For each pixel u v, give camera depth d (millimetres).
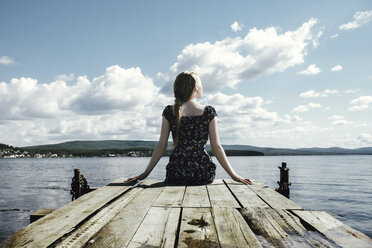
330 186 20375
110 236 1674
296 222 2020
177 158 3541
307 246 1575
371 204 12219
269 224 1970
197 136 3479
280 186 6156
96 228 1785
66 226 1755
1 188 21250
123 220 2012
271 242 1642
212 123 3465
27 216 10844
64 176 36094
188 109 3463
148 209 2330
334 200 13477
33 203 13906
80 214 2049
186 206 2426
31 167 70312
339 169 49031
